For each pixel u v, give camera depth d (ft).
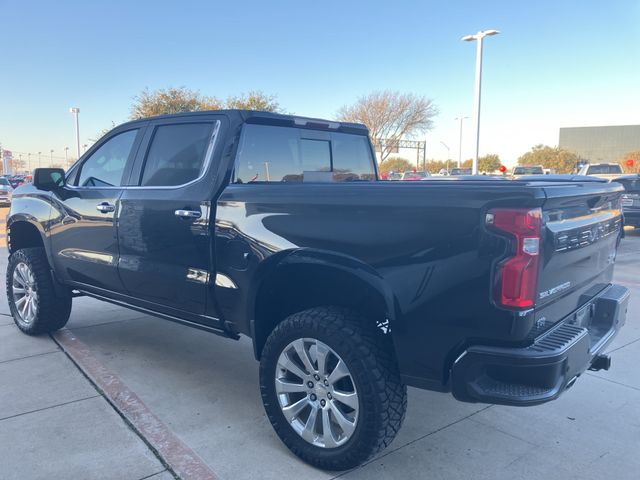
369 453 9.40
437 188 8.65
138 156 13.76
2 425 11.49
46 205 16.10
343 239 9.53
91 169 15.31
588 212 10.27
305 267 10.21
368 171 16.12
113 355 15.84
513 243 8.02
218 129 12.17
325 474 9.95
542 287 8.46
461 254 8.36
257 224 10.71
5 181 95.14
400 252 8.91
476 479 9.86
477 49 70.23
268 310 11.28
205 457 10.43
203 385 13.83
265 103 104.17
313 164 14.16
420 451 10.82
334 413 9.70
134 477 9.71
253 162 12.40
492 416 12.35
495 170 186.91
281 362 10.34
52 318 16.92
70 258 15.34
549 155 177.06
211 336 17.84
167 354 16.05
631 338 17.65
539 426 11.87
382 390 9.20
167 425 11.66
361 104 135.85
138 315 20.15
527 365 8.08
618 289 11.83
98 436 11.10
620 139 266.57
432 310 8.64
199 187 11.95
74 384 13.70
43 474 9.75
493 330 8.22
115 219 13.74
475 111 71.61
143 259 13.12
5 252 35.24
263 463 10.27
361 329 9.49
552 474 10.02
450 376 8.70
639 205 42.75
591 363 10.21
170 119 13.25
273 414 10.53
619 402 13.05
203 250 11.71
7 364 14.99
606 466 10.29
